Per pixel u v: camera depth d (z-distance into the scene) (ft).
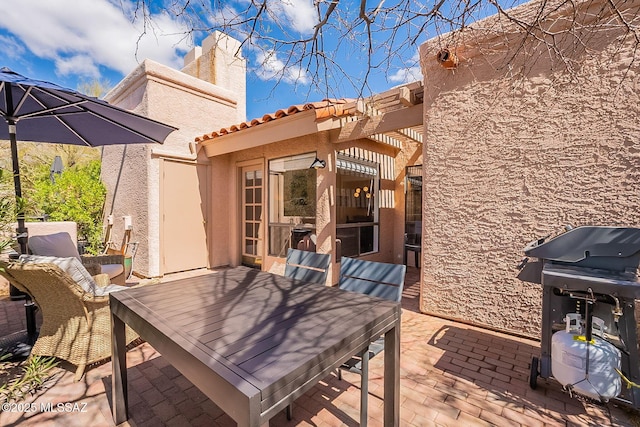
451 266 11.78
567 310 7.21
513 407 6.94
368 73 8.00
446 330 11.01
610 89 8.79
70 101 10.05
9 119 9.36
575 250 7.11
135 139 13.56
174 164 19.76
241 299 6.50
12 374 8.06
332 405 7.07
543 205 9.87
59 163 24.40
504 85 10.48
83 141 13.83
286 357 4.01
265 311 5.75
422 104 12.89
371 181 20.04
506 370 8.46
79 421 6.48
